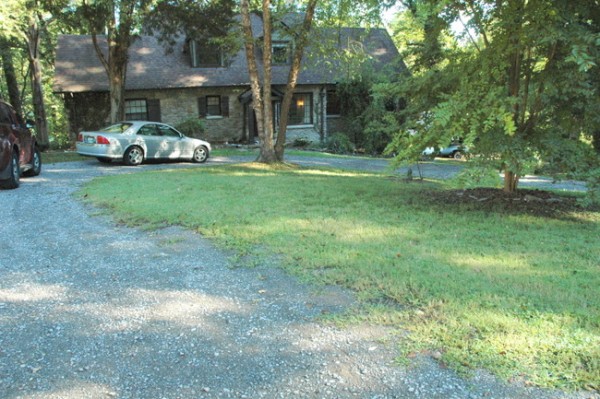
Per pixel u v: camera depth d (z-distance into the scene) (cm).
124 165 1558
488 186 918
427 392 264
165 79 2391
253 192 895
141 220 672
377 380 276
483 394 260
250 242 550
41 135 2448
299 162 1833
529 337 308
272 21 1528
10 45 2292
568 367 277
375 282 415
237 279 441
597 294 376
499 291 385
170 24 1952
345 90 2545
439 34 824
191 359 304
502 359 287
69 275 460
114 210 745
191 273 459
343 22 1580
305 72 2616
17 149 1042
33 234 615
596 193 623
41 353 312
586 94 640
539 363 282
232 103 2525
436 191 911
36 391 269
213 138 2520
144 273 462
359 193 891
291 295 400
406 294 385
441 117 659
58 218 709
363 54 1912
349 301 384
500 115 628
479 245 527
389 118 866
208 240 568
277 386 273
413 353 301
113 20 1803
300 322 351
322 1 1520
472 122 653
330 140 2500
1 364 298
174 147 1648
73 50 2406
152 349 317
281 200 808
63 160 1712
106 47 2462
